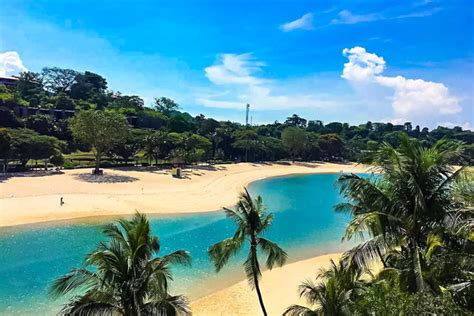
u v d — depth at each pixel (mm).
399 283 14461
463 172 15109
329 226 51250
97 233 40125
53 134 98750
